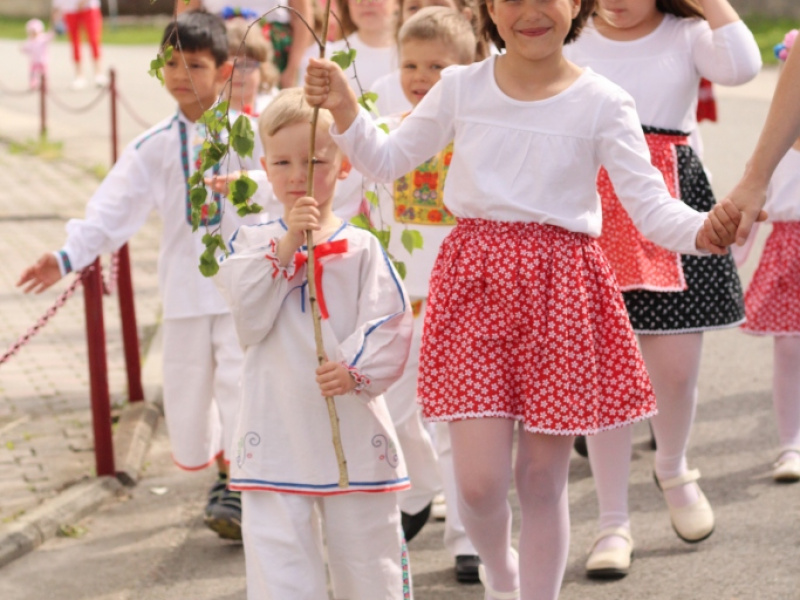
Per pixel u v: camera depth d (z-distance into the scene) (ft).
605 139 13.62
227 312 19.19
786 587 16.99
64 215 43.62
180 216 19.16
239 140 14.40
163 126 19.38
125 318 24.85
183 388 19.43
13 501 20.42
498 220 13.80
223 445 19.47
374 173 14.20
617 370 13.93
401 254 18.57
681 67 17.60
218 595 17.49
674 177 17.49
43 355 28.60
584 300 13.73
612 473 17.62
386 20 23.35
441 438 17.70
